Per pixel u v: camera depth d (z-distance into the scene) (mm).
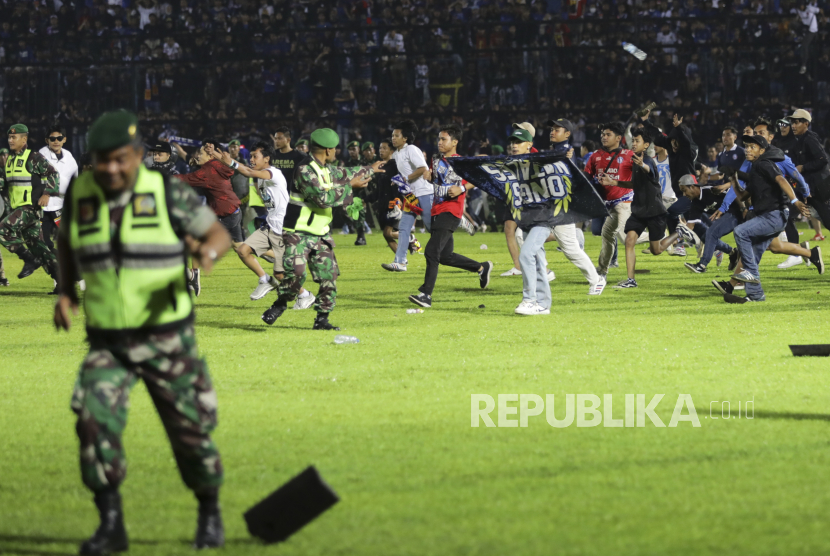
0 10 120562
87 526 16141
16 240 52344
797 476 18312
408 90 114500
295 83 115688
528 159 38312
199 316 41344
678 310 41312
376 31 115000
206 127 116375
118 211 14570
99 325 14656
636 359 29938
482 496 17328
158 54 116875
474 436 21391
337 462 19531
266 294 48594
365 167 36688
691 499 17031
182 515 16672
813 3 111625
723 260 65375
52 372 29844
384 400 24938
